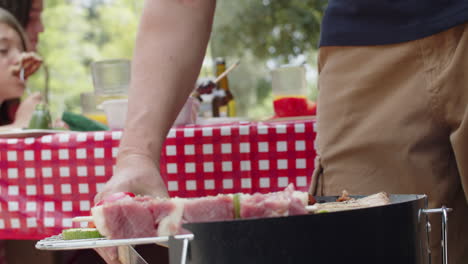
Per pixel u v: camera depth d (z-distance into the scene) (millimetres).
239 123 1619
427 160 1011
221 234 586
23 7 3324
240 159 1512
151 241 589
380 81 1046
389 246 636
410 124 1018
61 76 12656
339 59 1100
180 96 938
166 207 632
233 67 1982
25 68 2127
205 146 1516
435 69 999
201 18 981
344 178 1068
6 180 1545
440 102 994
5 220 1546
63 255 1555
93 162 1517
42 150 1532
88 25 13156
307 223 591
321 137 1116
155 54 945
